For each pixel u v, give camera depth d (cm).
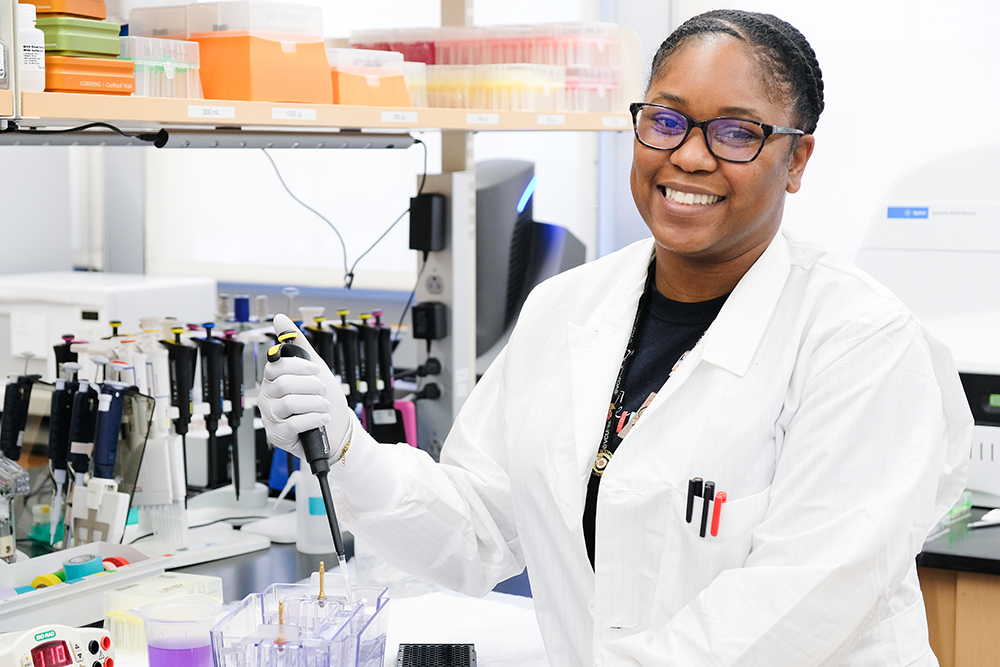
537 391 140
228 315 260
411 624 166
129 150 435
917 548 109
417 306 254
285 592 133
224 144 188
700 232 117
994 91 315
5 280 322
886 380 111
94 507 190
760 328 122
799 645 104
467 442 151
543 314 147
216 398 216
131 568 171
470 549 143
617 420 129
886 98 330
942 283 227
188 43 164
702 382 123
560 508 127
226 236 430
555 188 392
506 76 225
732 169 114
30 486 201
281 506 239
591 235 389
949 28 318
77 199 443
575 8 375
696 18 122
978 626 192
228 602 180
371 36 241
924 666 118
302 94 173
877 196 335
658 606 119
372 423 241
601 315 138
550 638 133
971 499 215
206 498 234
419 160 390
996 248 221
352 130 225
